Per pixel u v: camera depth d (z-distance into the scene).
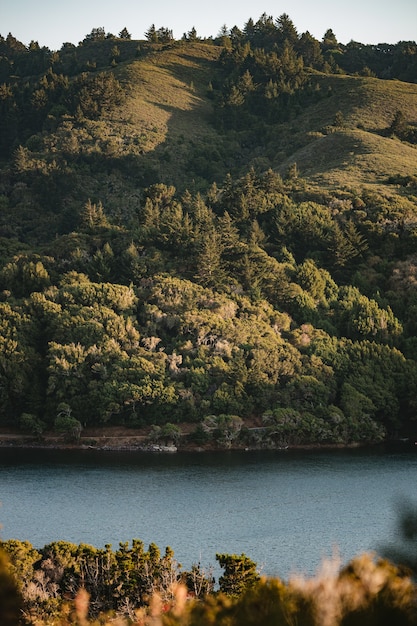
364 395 141.00
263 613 17.97
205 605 19.92
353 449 132.38
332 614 17.30
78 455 126.56
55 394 139.25
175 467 117.62
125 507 95.19
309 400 140.38
